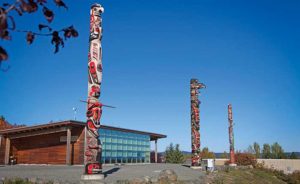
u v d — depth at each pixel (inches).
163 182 738.8
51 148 1512.1
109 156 1600.6
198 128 1311.5
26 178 654.5
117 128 1658.5
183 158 2063.2
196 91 1346.0
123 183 669.3
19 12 135.8
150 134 1961.1
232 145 1718.8
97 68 789.2
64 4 148.9
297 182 1497.3
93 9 812.6
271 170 1643.7
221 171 1204.5
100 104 778.8
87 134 754.2
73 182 638.5
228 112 1753.2
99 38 805.9
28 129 1481.3
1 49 122.2
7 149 1547.7
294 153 3225.9
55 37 155.1
